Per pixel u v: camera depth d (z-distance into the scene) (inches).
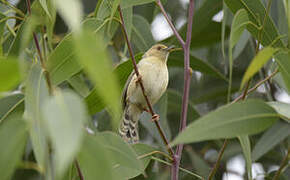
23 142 231.5
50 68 307.9
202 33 563.5
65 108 190.4
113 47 535.5
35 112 246.8
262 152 442.6
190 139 244.2
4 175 228.1
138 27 463.2
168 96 528.7
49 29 317.1
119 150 286.5
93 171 238.5
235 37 311.7
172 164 348.2
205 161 557.3
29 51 365.7
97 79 192.4
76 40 193.6
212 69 514.9
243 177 548.7
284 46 377.1
